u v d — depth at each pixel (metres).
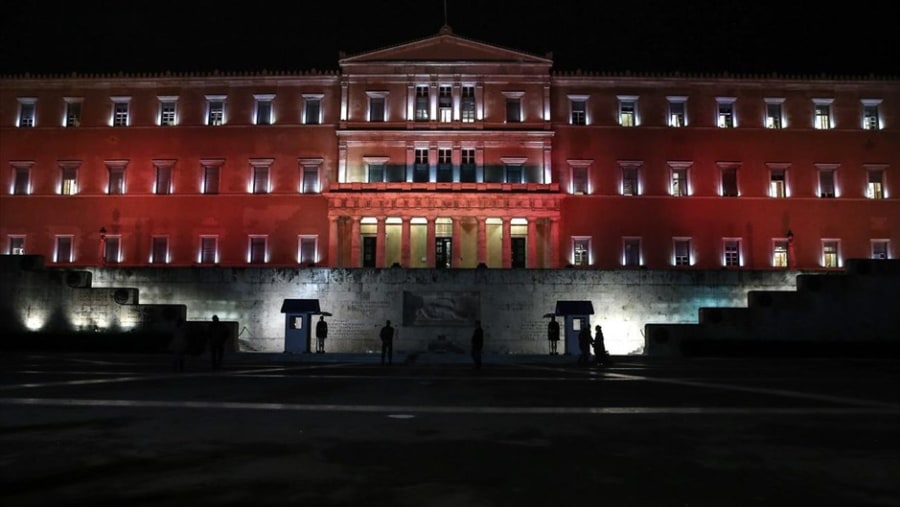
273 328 51.91
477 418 16.53
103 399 19.78
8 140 74.44
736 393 22.41
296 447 12.81
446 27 75.69
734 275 53.41
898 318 48.50
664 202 73.94
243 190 73.62
